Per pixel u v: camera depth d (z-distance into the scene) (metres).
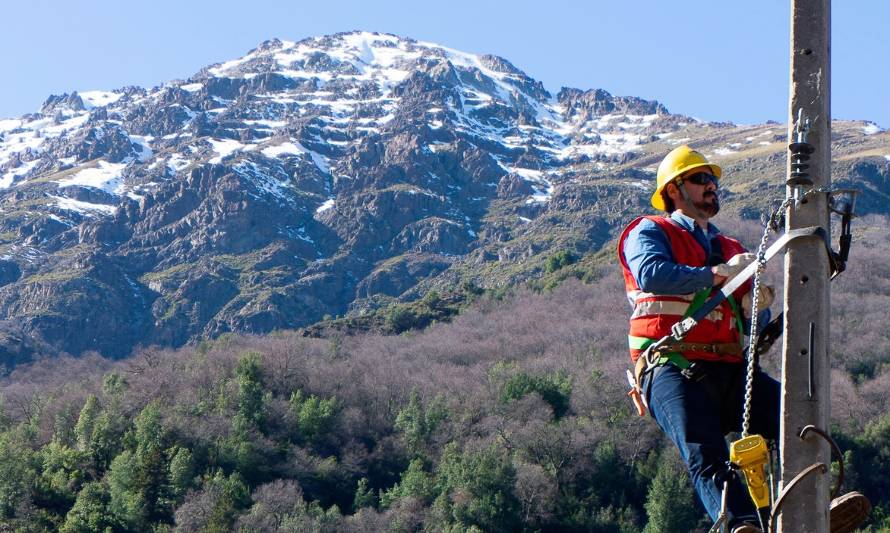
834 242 7.84
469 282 198.62
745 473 7.27
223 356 130.00
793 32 7.34
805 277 7.12
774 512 7.00
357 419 109.62
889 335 124.81
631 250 8.40
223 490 87.94
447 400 113.38
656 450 93.81
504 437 96.75
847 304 139.88
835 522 7.35
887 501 83.75
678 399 8.00
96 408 109.75
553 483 89.38
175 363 128.88
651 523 79.62
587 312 161.88
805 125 7.23
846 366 115.88
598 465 92.31
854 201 7.22
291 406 110.12
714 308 8.09
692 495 81.31
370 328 177.62
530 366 127.50
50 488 93.19
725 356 8.12
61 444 108.12
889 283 154.75
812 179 7.20
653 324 8.22
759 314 8.42
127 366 143.50
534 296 177.88
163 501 89.69
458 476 87.62
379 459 103.31
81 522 87.19
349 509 97.00
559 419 106.06
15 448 95.38
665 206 8.83
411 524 85.00
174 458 93.06
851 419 95.00
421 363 140.00
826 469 6.95
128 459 93.75
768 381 8.16
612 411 102.94
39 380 184.00
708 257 8.50
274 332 175.00
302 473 98.12
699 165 8.65
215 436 101.19
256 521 83.00
